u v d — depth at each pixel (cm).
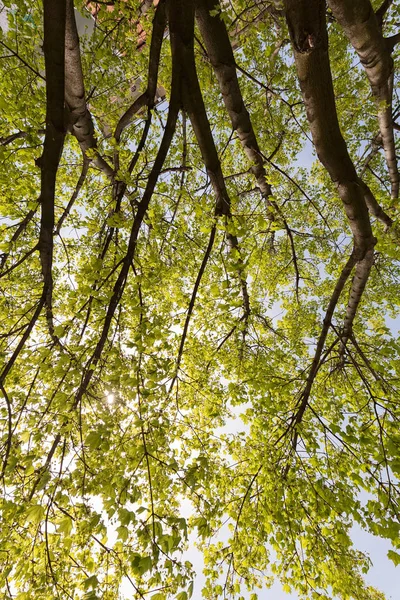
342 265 498
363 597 384
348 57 688
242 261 370
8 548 276
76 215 695
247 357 632
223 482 476
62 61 249
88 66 561
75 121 444
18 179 397
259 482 450
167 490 300
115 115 643
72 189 750
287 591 421
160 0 347
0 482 259
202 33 398
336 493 397
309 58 243
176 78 330
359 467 389
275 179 364
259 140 729
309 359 572
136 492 249
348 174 346
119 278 294
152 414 308
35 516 226
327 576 390
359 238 418
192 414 543
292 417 478
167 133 328
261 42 632
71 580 299
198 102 336
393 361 529
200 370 553
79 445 302
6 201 403
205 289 520
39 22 401
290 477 423
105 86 604
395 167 680
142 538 214
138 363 278
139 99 420
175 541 209
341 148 322
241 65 686
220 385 539
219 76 433
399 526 312
